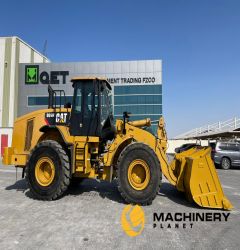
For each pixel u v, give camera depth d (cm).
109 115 884
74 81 844
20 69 4147
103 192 879
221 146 2041
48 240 490
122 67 4009
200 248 468
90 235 516
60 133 799
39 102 4097
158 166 733
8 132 3166
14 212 657
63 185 773
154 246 473
